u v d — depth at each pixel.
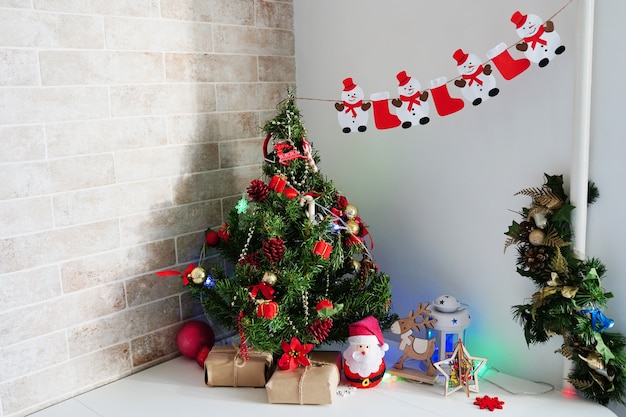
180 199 1.66
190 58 1.64
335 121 1.84
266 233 1.45
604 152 1.35
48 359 1.42
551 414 1.33
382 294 1.49
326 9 1.81
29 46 1.34
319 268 1.45
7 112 1.32
